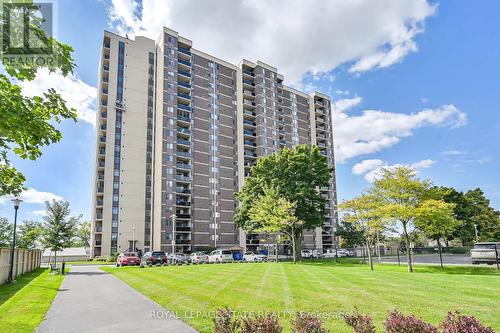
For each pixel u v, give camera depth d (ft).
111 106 223.10
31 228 172.24
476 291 39.91
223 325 18.12
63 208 117.80
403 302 33.17
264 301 35.42
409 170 86.33
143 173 224.53
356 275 61.62
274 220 123.44
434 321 25.84
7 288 55.01
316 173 144.25
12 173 21.53
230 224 236.84
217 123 250.78
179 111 235.81
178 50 242.37
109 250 204.54
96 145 220.02
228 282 53.11
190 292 43.70
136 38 242.37
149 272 79.61
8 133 16.65
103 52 228.63
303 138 309.83
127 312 33.45
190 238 216.74
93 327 27.86
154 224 213.25
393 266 95.55
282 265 95.14
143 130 230.89
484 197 230.07
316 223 140.77
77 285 58.90
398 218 82.28
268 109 277.85
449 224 83.97
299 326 17.89
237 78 271.90
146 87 238.68
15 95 15.98
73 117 19.17
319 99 338.13
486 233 221.46
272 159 147.02
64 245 116.88
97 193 208.44
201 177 232.12
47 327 28.09
